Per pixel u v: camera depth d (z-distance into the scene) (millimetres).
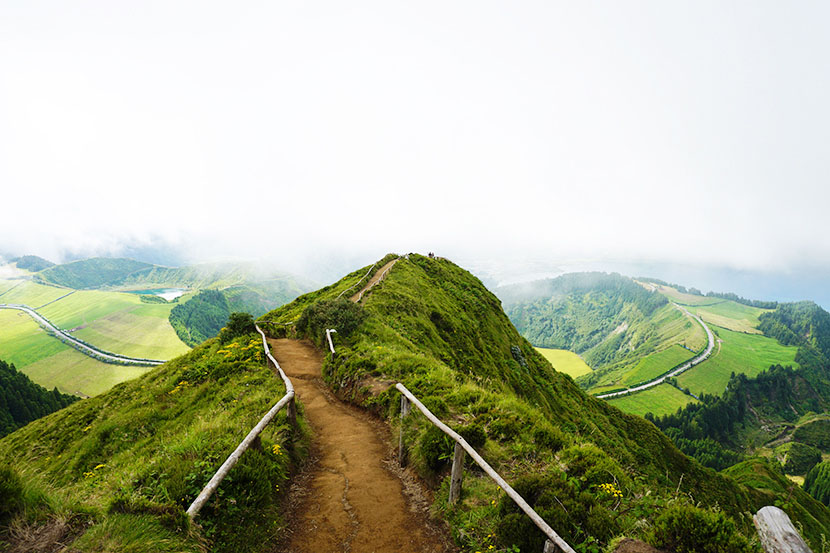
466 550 5629
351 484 7684
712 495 36062
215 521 5148
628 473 7180
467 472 7156
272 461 6965
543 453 7562
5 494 3854
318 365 18938
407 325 26500
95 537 3895
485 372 29688
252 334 23672
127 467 8117
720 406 182625
